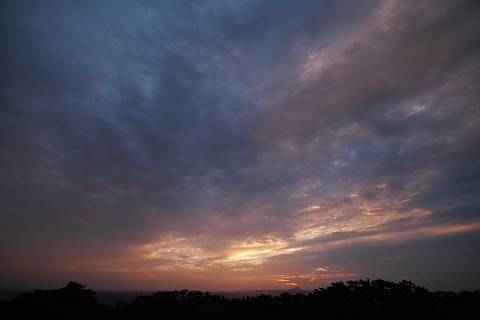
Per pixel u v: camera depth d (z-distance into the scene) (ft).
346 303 57.72
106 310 56.65
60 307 53.62
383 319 49.85
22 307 51.93
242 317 52.29
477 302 57.26
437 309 54.80
